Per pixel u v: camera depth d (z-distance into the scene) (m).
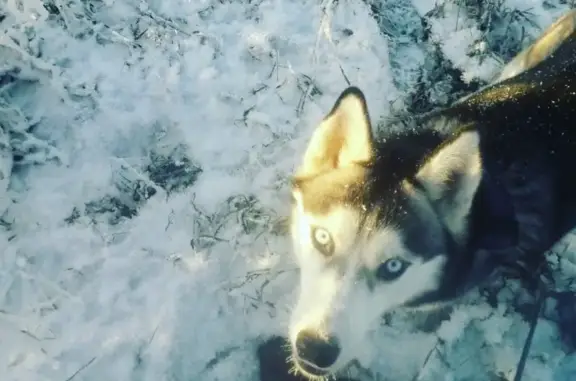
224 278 0.86
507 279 0.84
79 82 1.01
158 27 1.06
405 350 0.82
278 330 0.82
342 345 0.69
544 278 0.86
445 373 0.81
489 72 1.04
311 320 0.69
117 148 0.98
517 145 0.79
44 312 0.84
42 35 1.04
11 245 0.89
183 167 0.96
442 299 0.76
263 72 1.04
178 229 0.90
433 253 0.70
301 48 1.06
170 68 1.03
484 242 0.75
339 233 0.69
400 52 1.06
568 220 0.82
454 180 0.68
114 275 0.87
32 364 0.80
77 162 0.97
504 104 0.81
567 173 0.80
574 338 0.83
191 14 1.09
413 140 0.76
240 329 0.82
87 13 1.07
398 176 0.70
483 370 0.81
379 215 0.68
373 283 0.70
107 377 0.80
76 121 0.99
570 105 0.80
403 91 1.02
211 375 0.80
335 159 0.73
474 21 1.08
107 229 0.91
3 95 0.98
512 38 1.07
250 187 0.93
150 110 1.00
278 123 0.99
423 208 0.69
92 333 0.83
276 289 0.85
